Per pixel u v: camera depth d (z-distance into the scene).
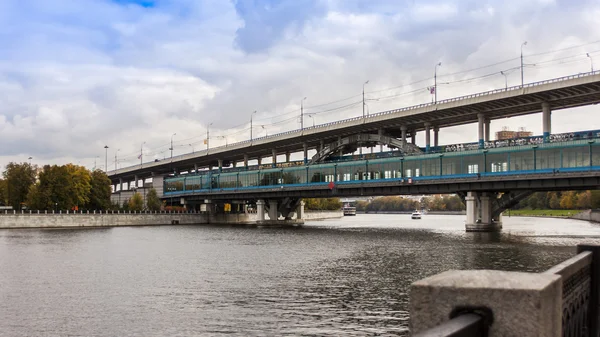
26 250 65.19
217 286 36.50
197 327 25.25
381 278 39.56
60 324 26.25
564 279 7.85
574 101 92.50
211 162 186.62
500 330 5.09
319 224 152.50
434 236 86.50
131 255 58.62
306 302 30.66
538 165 80.50
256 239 84.88
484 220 97.12
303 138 135.12
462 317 5.00
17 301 31.83
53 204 138.88
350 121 119.12
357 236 90.12
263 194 139.62
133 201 169.62
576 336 8.76
